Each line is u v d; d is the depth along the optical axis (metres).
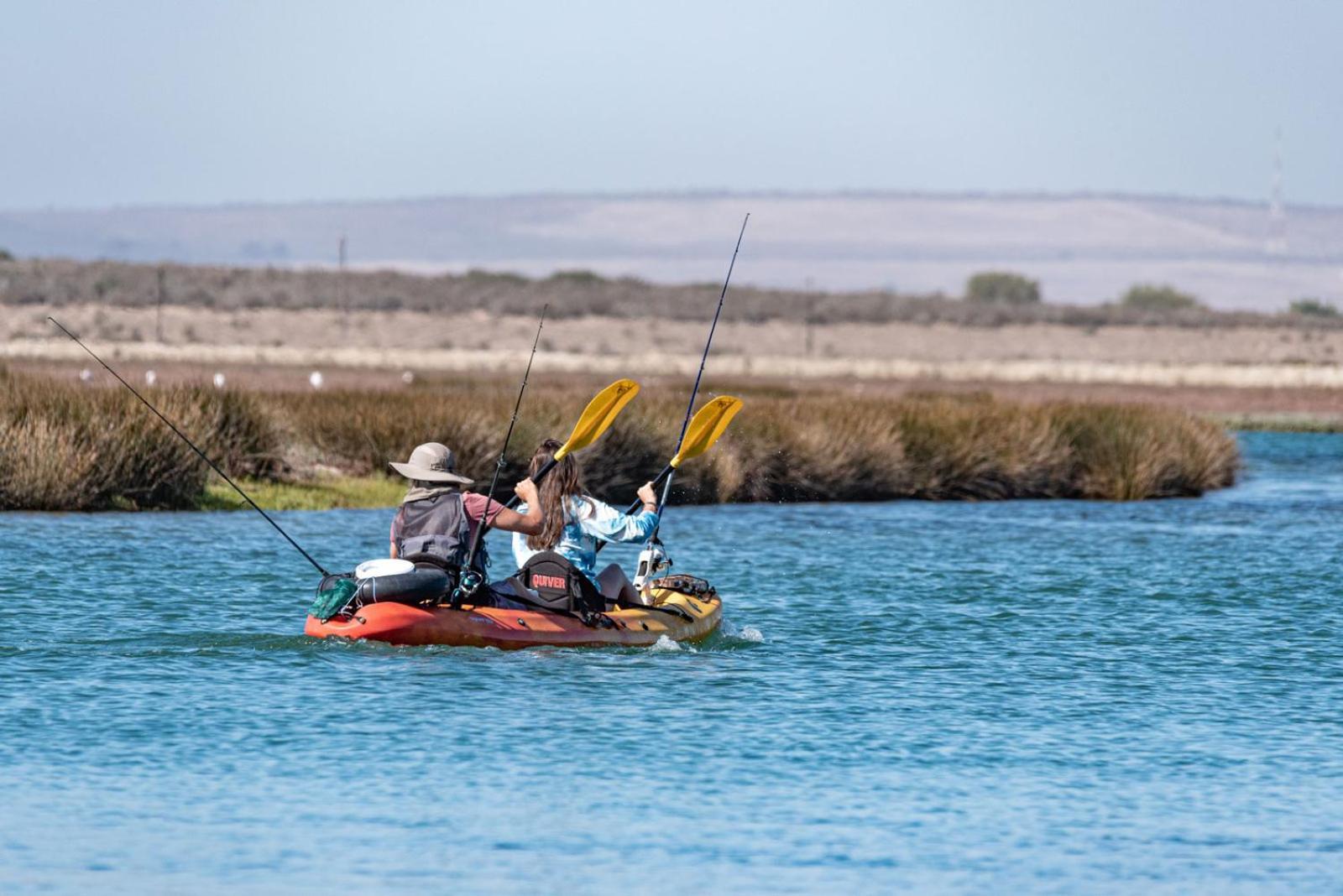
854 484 117.81
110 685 45.00
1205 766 39.25
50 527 80.88
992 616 61.06
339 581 51.12
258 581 65.44
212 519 87.69
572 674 47.72
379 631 49.72
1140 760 39.66
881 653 52.94
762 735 41.28
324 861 31.61
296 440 104.69
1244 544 87.56
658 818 34.56
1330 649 54.66
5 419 90.69
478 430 106.88
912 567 75.44
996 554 81.50
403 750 39.22
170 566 68.75
